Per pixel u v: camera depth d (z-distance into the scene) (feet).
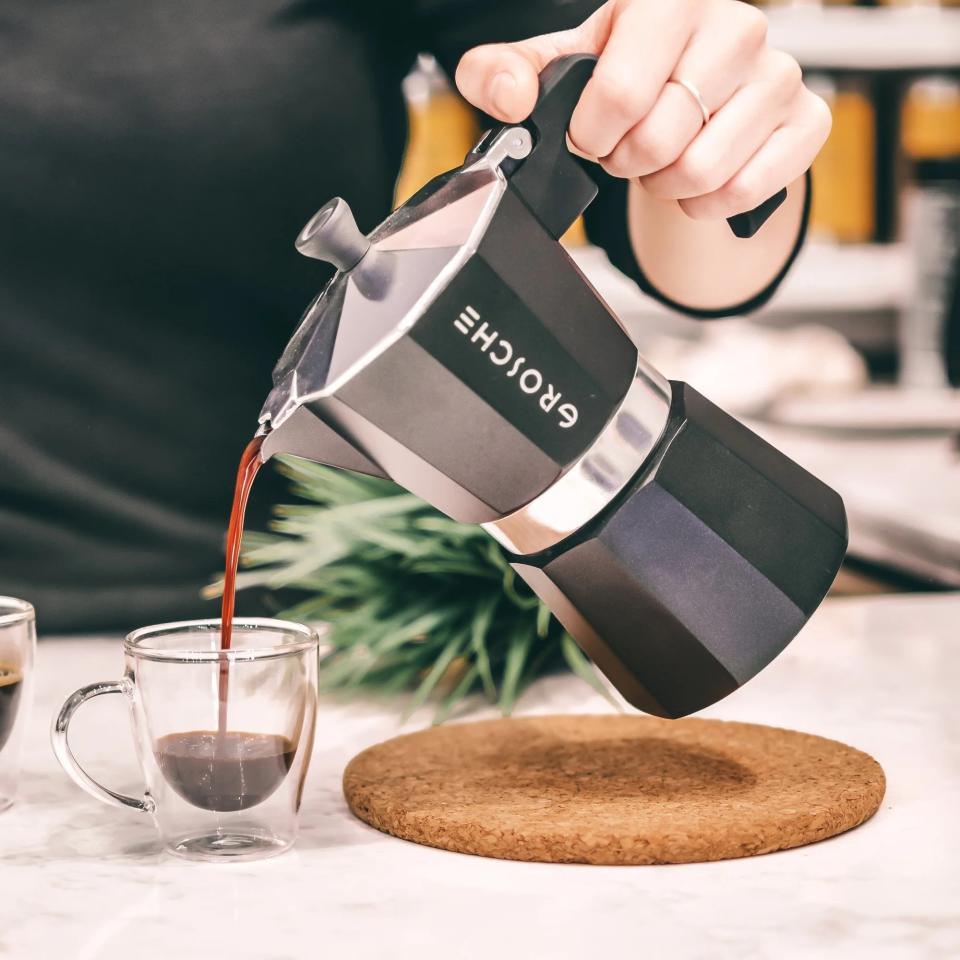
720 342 8.57
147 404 4.08
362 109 4.18
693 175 2.35
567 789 2.38
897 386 8.74
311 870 2.13
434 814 2.24
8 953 1.82
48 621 3.74
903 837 2.23
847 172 8.39
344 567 3.16
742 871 2.09
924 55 8.18
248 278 4.11
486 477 2.08
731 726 2.79
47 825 2.38
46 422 3.99
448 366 1.97
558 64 2.12
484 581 3.06
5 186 3.89
